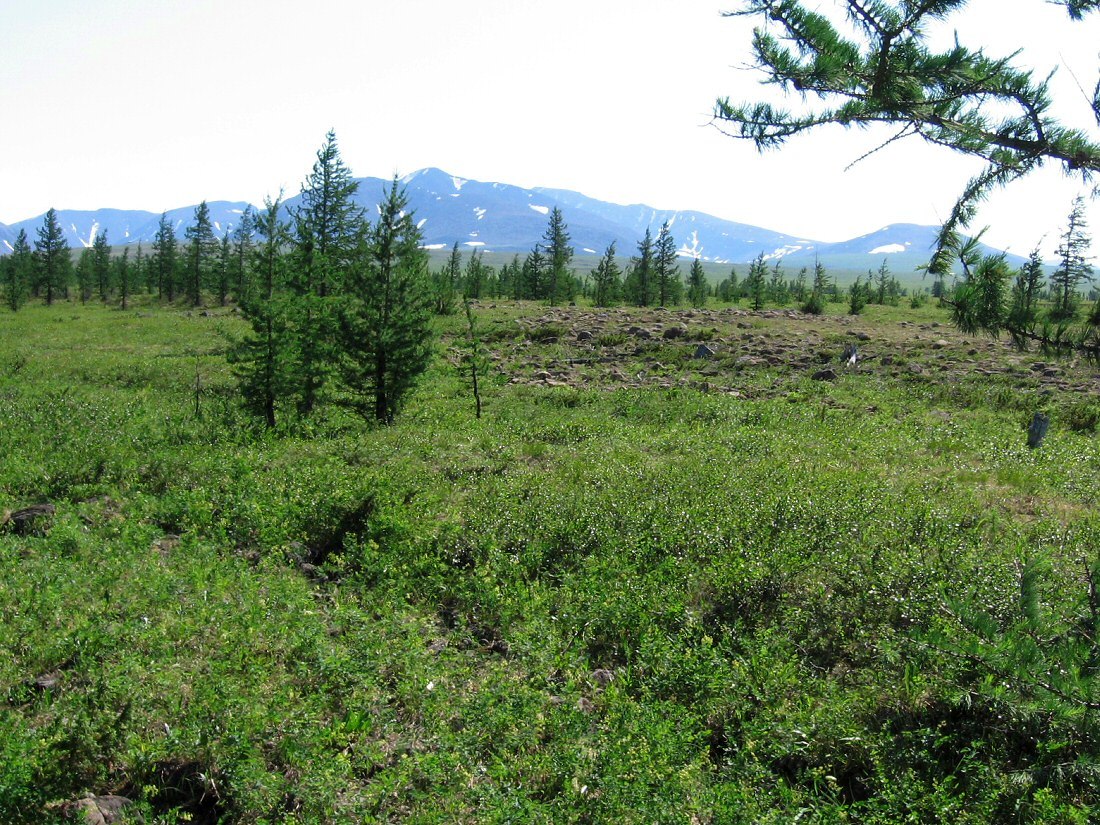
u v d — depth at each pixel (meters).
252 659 6.34
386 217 17.33
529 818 4.50
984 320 3.60
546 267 74.25
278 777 4.84
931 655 6.05
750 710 6.04
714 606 7.73
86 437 14.12
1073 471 13.15
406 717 5.87
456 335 35.06
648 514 9.83
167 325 44.88
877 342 30.88
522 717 5.61
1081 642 4.07
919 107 3.64
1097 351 3.39
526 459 13.76
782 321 40.12
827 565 8.24
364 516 10.12
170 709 5.55
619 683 6.36
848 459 13.95
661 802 4.58
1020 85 3.39
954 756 5.50
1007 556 8.34
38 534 9.31
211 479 11.60
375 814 4.69
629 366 27.75
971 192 3.77
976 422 18.00
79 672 6.14
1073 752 5.12
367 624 7.14
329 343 18.45
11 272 70.88
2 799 4.44
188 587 7.71
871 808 4.90
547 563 8.88
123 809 4.69
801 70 3.57
